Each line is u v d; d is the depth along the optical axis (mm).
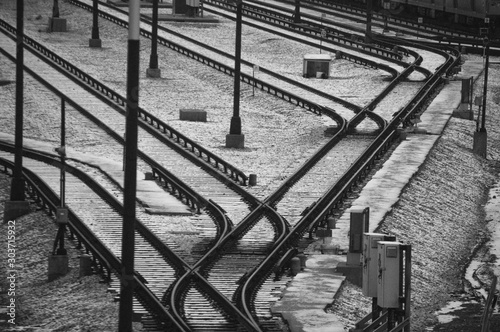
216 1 195750
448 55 148125
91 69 134375
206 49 152250
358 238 59688
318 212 72938
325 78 135875
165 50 148250
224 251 64062
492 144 108188
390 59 146750
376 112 113250
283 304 53719
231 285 57531
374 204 75562
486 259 70250
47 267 63312
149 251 63531
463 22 169500
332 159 91062
